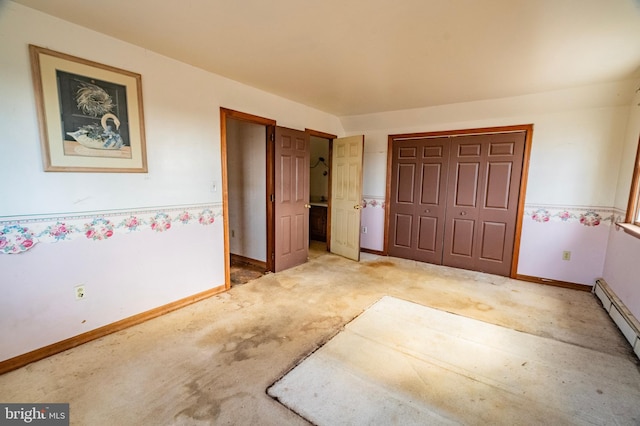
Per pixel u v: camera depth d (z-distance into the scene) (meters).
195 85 2.81
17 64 1.83
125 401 1.65
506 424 1.52
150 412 1.57
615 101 3.07
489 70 2.68
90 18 1.95
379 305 2.93
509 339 2.34
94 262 2.25
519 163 3.68
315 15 1.84
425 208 4.43
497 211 3.88
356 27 1.98
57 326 2.10
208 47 2.35
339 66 2.68
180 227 2.81
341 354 2.11
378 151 4.81
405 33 2.05
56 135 2.01
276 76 2.98
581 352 2.17
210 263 3.11
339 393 1.73
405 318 2.66
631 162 2.88
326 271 4.00
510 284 3.60
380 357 2.08
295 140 3.96
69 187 2.09
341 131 5.07
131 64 2.34
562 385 1.82
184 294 2.89
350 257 4.61
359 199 4.37
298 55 2.47
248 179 4.09
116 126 2.29
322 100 3.86
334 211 4.93
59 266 2.08
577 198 3.39
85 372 1.89
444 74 2.82
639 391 1.78
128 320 2.48
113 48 2.23
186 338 2.30
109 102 2.24
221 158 3.11
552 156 3.48
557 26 1.88
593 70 2.60
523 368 1.98
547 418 1.56
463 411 1.60
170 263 2.75
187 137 2.79
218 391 1.73
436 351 2.16
